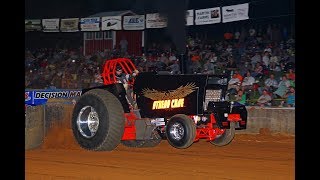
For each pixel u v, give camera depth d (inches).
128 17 893.8
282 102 598.5
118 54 924.6
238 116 384.8
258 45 810.8
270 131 527.8
